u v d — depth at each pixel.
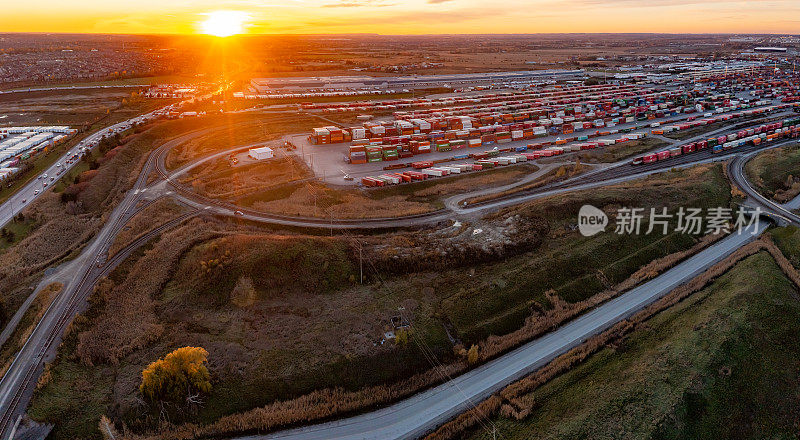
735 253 88.62
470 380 63.69
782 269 82.69
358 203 110.06
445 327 71.94
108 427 54.78
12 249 95.25
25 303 76.06
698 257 89.94
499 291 78.31
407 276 82.44
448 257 85.50
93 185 122.94
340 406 59.62
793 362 63.25
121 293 78.44
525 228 94.94
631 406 55.81
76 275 83.00
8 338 68.88
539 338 70.94
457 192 118.50
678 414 54.84
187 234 92.81
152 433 55.50
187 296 76.38
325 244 85.75
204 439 55.53
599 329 71.88
